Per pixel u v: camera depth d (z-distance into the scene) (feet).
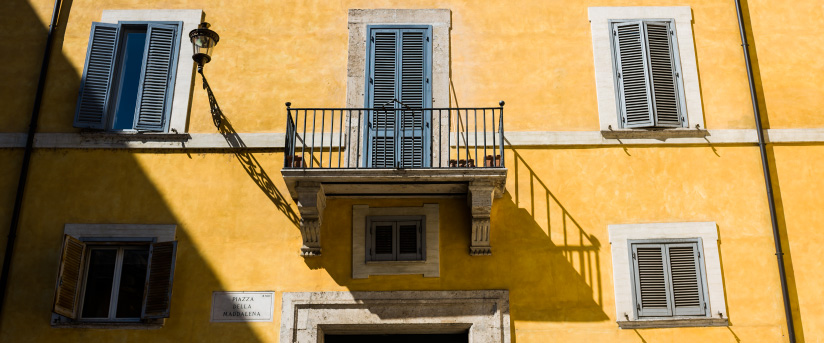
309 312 32.27
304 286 32.55
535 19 37.04
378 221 33.55
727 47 36.52
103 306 32.42
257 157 34.50
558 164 34.45
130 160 34.17
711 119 35.17
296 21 36.91
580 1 37.09
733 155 34.53
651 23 36.60
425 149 34.73
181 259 32.78
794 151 34.68
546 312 32.27
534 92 35.65
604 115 35.17
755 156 34.53
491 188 31.60
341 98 35.58
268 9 37.11
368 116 34.04
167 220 33.32
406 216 33.60
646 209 33.71
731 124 35.09
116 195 33.58
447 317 32.22
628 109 35.24
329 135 34.94
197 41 33.19
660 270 32.81
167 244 32.37
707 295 32.37
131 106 35.53
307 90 35.68
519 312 32.27
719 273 32.63
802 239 33.24
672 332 31.96
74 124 34.17
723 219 33.53
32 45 36.04
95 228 32.96
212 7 37.04
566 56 36.35
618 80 35.76
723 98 35.55
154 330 31.78
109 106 35.14
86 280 32.73
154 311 31.42
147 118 34.76
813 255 33.01
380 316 32.22
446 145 34.86
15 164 33.99
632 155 34.53
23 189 33.27
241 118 35.12
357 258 32.94
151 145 34.40
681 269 32.81
